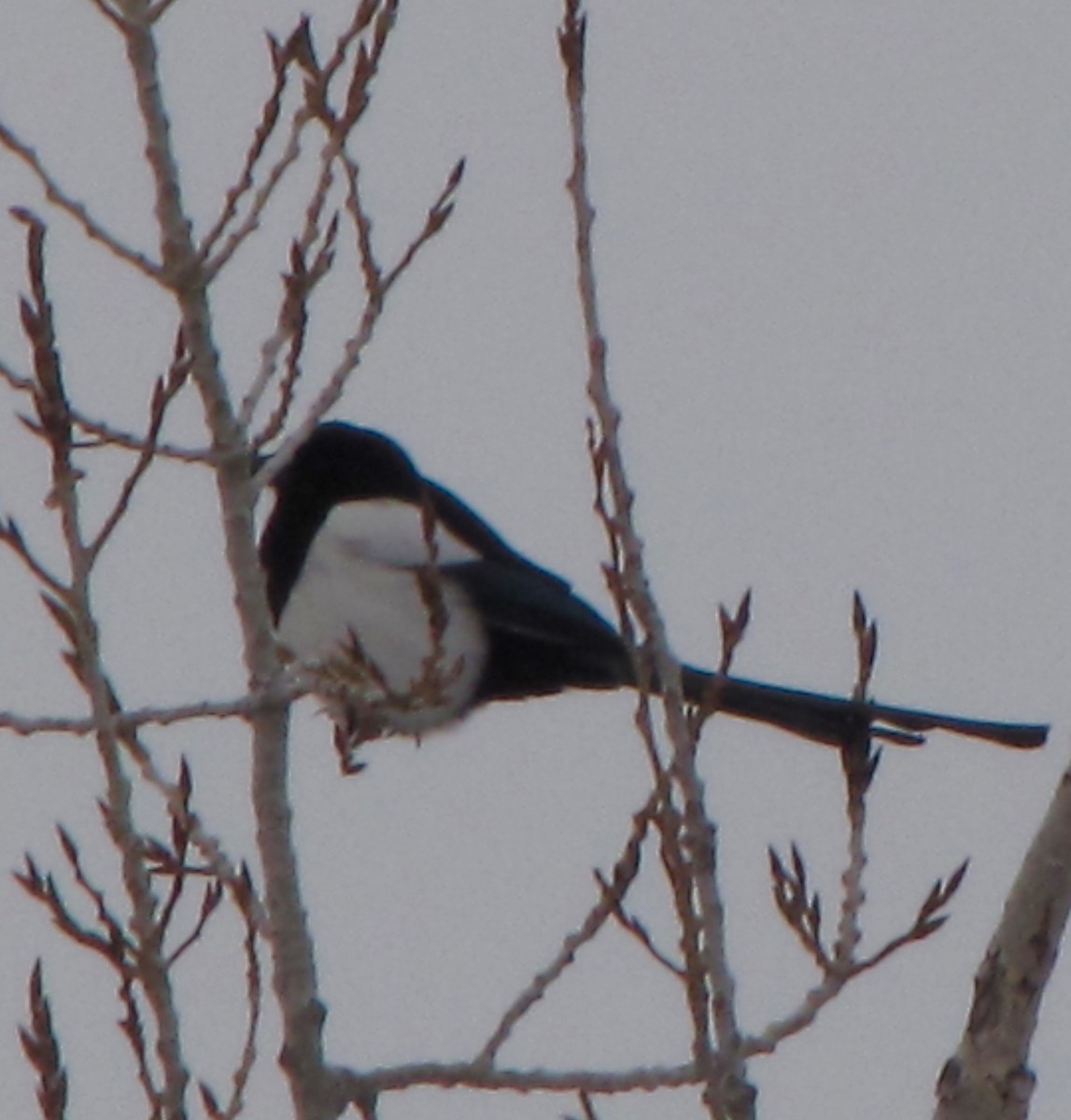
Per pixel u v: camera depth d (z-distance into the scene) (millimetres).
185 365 8258
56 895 8023
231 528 8461
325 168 8508
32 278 8016
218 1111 8188
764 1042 8039
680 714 7773
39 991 7887
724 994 7578
